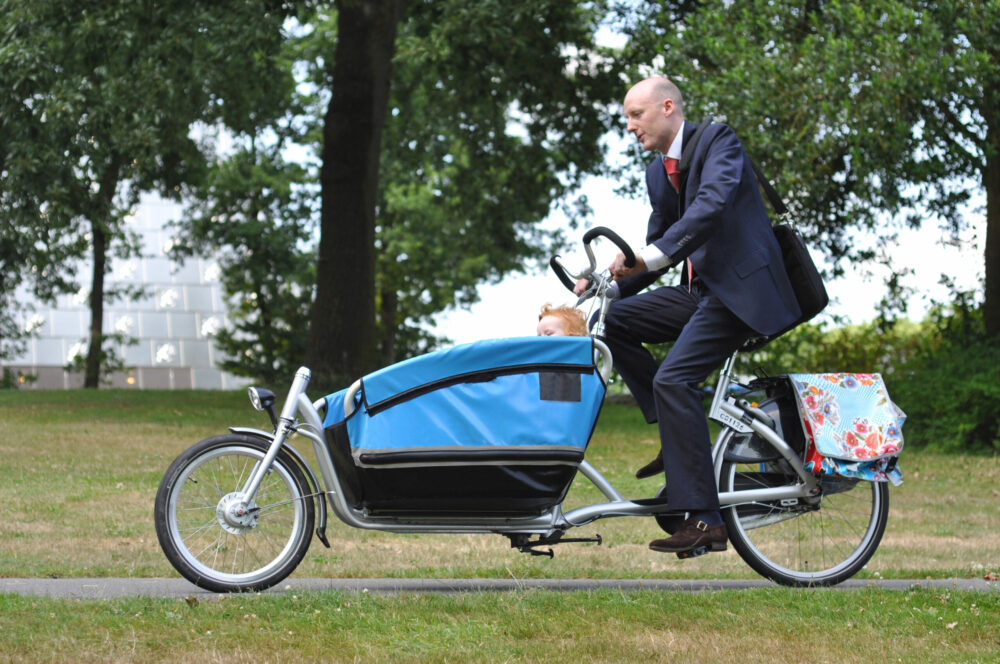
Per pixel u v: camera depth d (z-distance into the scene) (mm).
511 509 4445
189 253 32844
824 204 16156
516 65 18828
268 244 32438
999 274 16344
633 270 4477
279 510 4492
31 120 14703
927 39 12906
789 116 13430
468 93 20688
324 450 4434
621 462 11484
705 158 4523
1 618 3824
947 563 6371
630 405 21750
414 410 4340
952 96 13891
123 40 14367
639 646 3689
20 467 10109
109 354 35406
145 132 14703
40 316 44688
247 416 16328
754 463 4871
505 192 22219
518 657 3559
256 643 3625
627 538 7250
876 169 14047
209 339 46656
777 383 4941
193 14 14797
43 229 15805
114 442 12445
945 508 9594
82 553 6055
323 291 18938
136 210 31047
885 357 17297
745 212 4535
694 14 16000
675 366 4562
